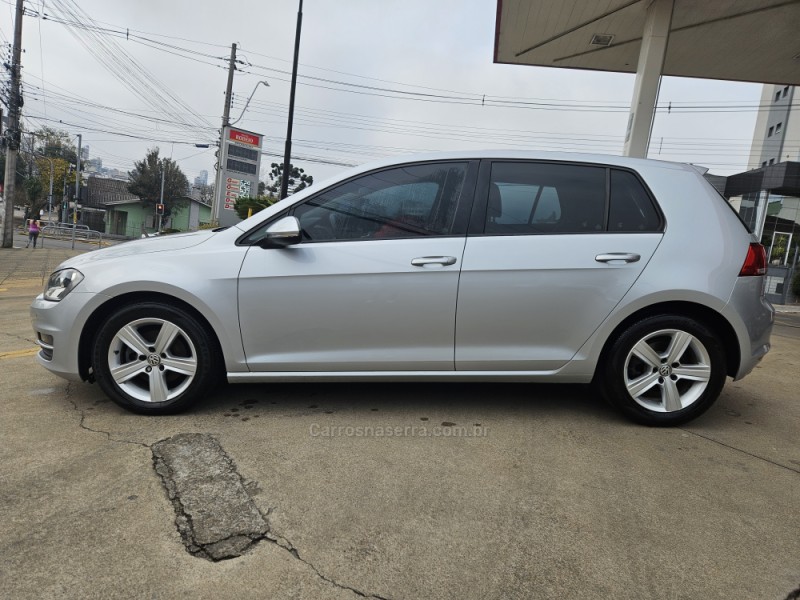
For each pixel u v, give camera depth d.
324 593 1.76
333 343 3.10
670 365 3.14
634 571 1.90
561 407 3.49
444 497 2.35
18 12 19.56
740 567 1.93
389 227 3.12
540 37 11.34
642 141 9.63
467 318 3.06
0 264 14.00
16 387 3.66
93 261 3.17
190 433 2.93
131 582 1.78
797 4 9.23
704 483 2.53
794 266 18.70
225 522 2.12
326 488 2.39
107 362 3.10
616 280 3.05
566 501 2.34
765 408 3.67
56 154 64.50
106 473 2.47
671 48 11.38
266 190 48.94
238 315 3.05
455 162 3.22
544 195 3.17
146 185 52.25
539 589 1.80
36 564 1.85
